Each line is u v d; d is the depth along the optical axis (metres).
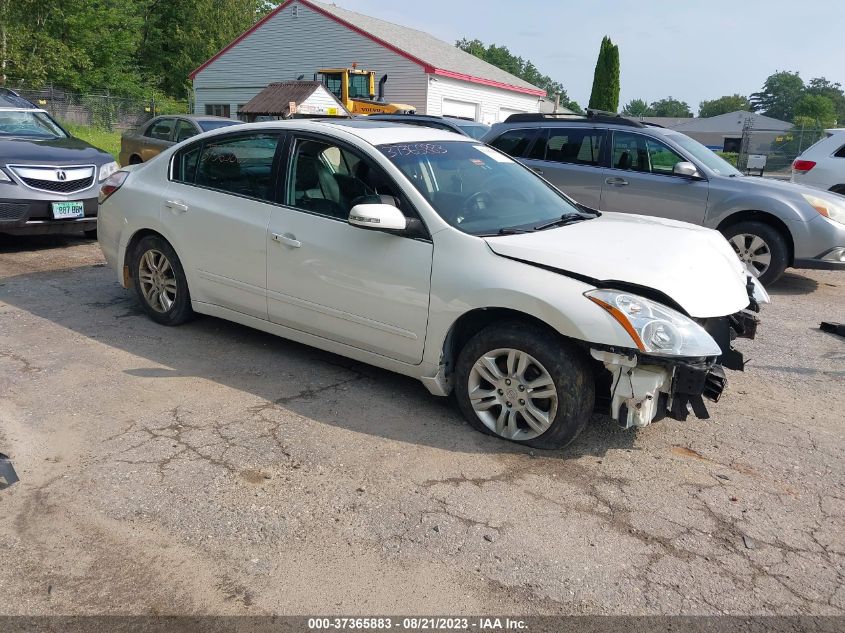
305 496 3.27
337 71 21.78
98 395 4.27
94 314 5.86
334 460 3.59
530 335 3.62
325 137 4.48
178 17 46.59
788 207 7.41
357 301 4.21
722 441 4.00
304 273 4.43
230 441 3.75
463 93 28.11
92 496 3.21
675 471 3.63
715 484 3.51
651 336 3.33
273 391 4.42
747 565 2.89
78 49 33.47
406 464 3.58
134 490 3.27
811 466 3.74
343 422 4.02
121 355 4.95
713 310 3.60
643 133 8.20
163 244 5.37
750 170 29.27
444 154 4.59
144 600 2.59
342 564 2.81
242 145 4.91
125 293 6.54
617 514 3.21
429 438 3.86
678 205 7.93
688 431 4.11
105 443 3.69
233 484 3.34
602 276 3.53
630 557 2.91
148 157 14.09
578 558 2.89
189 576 2.72
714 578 2.80
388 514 3.15
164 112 31.44
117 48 36.75
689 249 4.06
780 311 6.99
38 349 5.01
